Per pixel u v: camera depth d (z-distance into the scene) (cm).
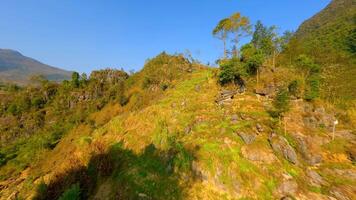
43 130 9425
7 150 8156
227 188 2772
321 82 4988
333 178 2956
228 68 4834
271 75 4897
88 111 9206
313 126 3828
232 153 3058
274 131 3384
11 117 10619
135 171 3297
